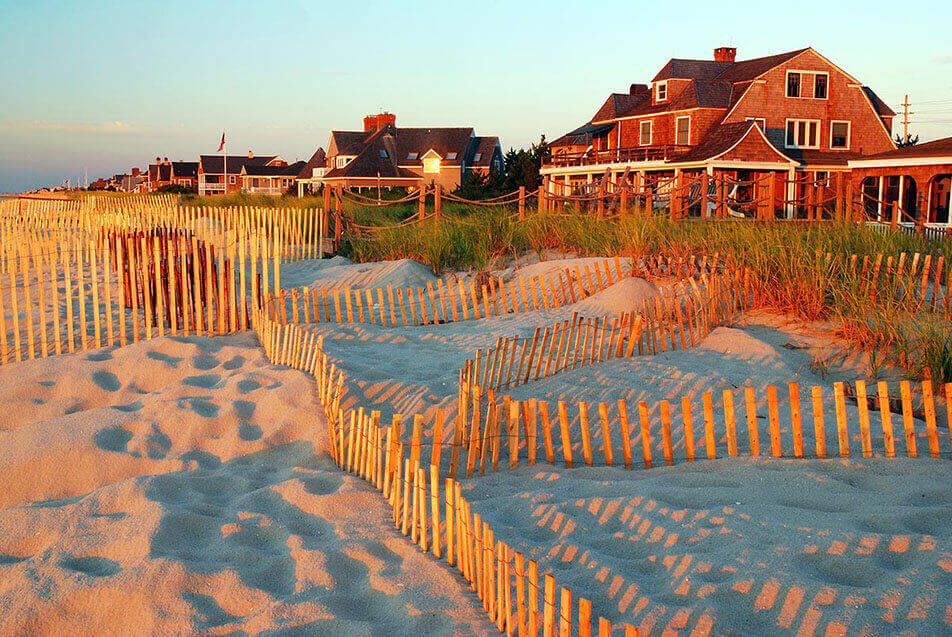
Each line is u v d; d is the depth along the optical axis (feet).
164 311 35.83
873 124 137.08
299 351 26.23
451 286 39.73
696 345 29.45
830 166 122.72
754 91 129.90
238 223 59.26
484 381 24.70
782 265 32.96
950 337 24.52
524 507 16.56
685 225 47.39
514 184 149.89
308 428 21.31
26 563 14.90
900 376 24.73
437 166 226.58
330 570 14.21
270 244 62.03
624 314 28.32
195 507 17.19
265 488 17.95
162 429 21.65
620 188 65.41
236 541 15.58
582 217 54.44
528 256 51.52
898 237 39.42
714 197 64.59
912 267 31.30
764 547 13.79
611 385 24.97
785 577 12.79
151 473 19.75
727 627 11.81
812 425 20.35
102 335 34.04
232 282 34.04
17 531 16.52
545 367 27.55
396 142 236.63
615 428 21.30
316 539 15.64
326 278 51.62
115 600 13.57
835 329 29.25
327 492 17.74
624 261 41.75
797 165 119.96
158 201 114.73
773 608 12.21
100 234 51.75
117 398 25.40
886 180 91.30
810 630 11.67
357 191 220.64
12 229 57.21
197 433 21.39
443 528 15.57
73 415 22.31
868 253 34.81
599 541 14.88
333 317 38.70
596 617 12.42
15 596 13.84
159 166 383.65
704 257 35.68
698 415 21.86
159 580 13.91
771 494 16.14
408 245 55.72
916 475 16.65
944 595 11.93
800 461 17.80
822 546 13.66
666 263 38.99
